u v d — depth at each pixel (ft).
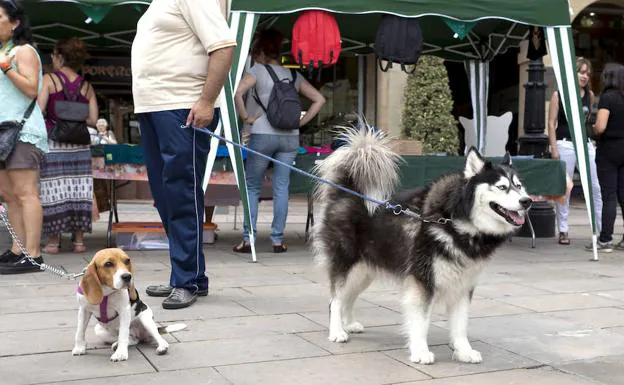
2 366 11.59
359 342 13.55
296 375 11.42
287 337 13.74
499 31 32.17
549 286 19.70
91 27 31.58
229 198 27.17
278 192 24.68
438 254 11.92
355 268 13.67
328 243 13.87
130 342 12.85
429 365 12.19
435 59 46.50
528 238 30.86
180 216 16.12
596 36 56.03
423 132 46.85
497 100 52.70
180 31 15.40
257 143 23.65
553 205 31.48
